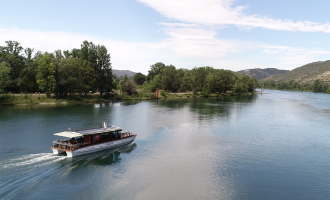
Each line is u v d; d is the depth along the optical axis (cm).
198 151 4875
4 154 4316
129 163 4162
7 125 6744
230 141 5638
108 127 5325
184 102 14650
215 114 9625
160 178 3603
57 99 12694
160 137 5894
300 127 7275
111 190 3194
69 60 13062
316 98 19250
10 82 11544
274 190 3316
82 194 3056
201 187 3356
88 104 12431
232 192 3238
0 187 3117
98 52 14462
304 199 3103
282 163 4284
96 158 4331
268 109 11512
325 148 5150
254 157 4569
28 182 3294
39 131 6100
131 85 16812
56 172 3638
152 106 12150
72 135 4362
